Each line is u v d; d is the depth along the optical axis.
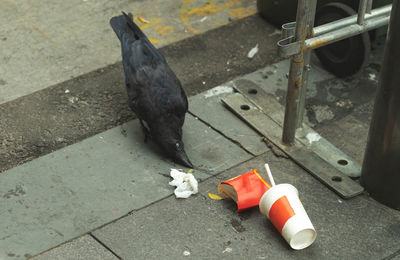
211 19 2.74
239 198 1.95
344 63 2.41
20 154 2.17
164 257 1.88
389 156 1.94
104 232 1.93
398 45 1.83
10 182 2.07
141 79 2.14
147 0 2.84
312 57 2.56
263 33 2.67
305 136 2.21
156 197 2.03
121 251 1.89
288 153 2.14
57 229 1.94
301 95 2.16
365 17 2.06
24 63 2.52
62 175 2.09
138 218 1.97
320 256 1.88
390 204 2.00
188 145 2.19
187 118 2.28
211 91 2.40
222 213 1.99
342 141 2.22
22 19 2.72
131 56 2.19
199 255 1.88
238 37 2.65
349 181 2.06
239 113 2.28
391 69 1.86
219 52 2.58
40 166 2.11
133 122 2.28
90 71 2.49
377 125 1.94
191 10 2.79
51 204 2.00
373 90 2.41
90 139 2.21
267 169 1.94
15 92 2.39
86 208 1.99
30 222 1.96
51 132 2.25
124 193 2.04
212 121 2.27
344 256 1.88
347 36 2.05
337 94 2.39
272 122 2.25
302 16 1.95
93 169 2.11
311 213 1.99
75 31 2.67
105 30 2.67
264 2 2.68
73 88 2.41
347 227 1.95
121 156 2.15
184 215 1.98
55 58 2.54
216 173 2.10
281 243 1.91
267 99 2.34
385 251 1.90
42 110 2.33
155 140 2.14
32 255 1.88
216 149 2.18
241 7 2.81
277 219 1.89
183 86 2.43
